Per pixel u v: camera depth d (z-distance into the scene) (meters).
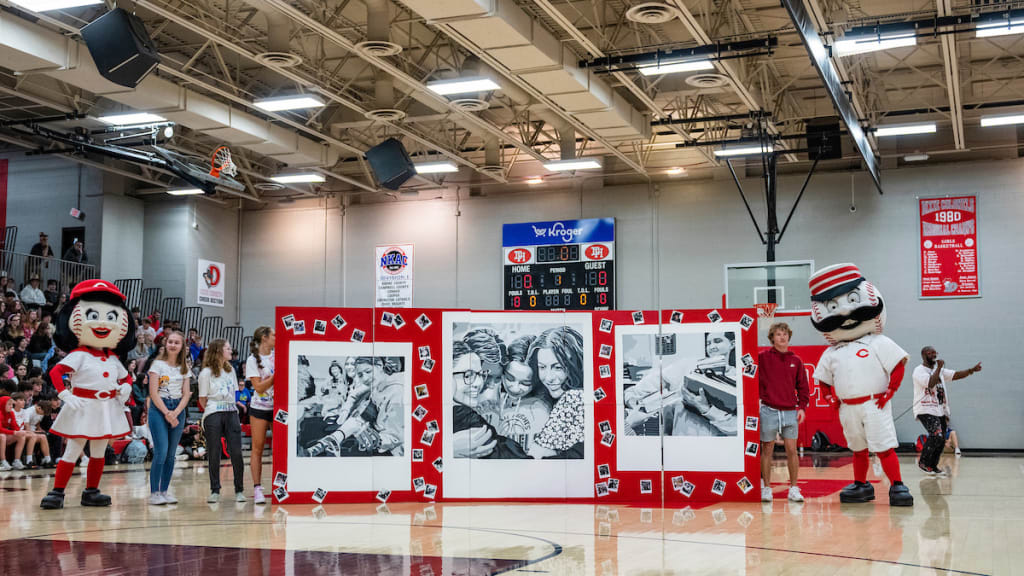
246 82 17.34
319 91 14.75
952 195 18.25
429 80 15.84
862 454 7.99
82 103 15.87
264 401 8.38
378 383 8.28
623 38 14.70
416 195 21.80
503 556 5.00
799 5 10.25
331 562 4.78
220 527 6.36
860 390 7.82
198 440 15.70
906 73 16.78
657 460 8.24
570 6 13.70
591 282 20.23
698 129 17.89
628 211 20.23
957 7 13.62
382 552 5.15
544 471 8.28
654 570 4.52
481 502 8.20
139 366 15.27
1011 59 16.22
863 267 18.66
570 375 8.39
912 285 18.34
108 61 10.76
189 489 9.52
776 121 16.92
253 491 9.27
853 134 15.04
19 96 15.29
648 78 14.78
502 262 20.98
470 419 8.32
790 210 19.25
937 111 16.48
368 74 16.78
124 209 21.27
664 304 19.80
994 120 15.96
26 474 11.62
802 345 17.17
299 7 13.36
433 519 6.87
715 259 19.56
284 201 22.75
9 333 15.67
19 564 4.70
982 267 17.97
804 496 8.63
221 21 12.76
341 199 22.33
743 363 8.19
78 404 7.65
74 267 19.72
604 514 7.19
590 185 20.52
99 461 7.92
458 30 11.50
